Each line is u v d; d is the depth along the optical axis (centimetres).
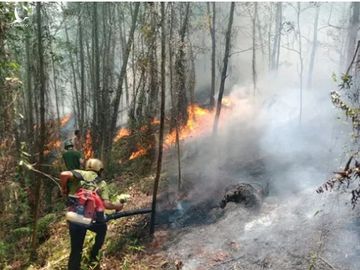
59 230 643
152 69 600
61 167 968
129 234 524
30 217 696
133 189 707
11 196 557
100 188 460
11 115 462
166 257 461
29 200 731
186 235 496
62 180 449
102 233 462
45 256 558
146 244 497
